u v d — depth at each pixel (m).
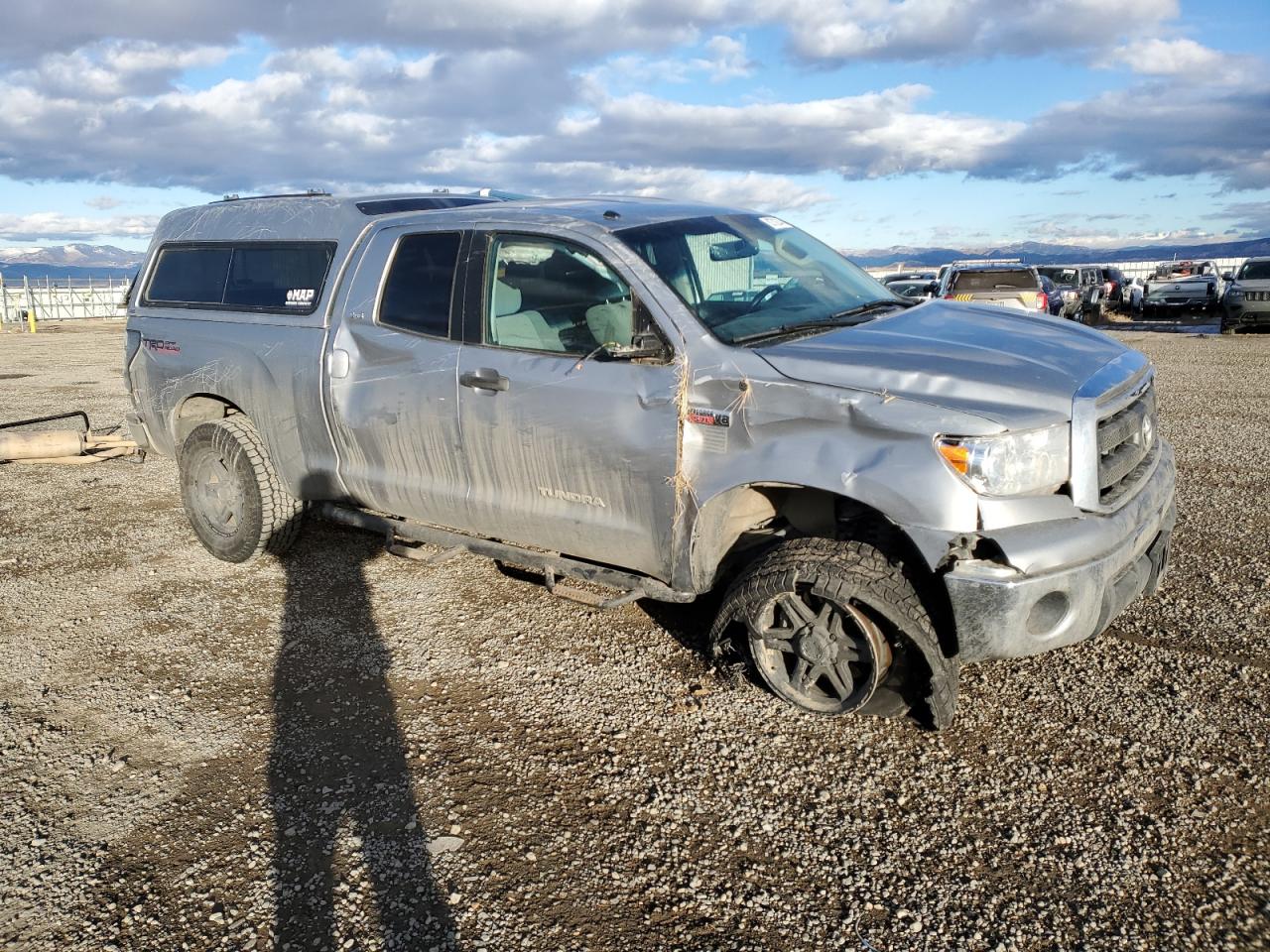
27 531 6.52
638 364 3.73
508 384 4.05
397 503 4.75
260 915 2.70
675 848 2.94
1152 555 3.78
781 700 3.80
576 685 4.02
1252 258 22.42
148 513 6.93
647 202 4.60
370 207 4.95
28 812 3.23
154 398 5.79
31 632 4.74
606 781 3.30
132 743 3.66
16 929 2.67
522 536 4.30
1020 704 3.72
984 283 16.86
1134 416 3.55
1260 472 7.36
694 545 3.67
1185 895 2.64
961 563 3.13
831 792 3.20
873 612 3.34
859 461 3.23
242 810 3.20
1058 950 2.46
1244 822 2.94
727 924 2.61
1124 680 3.87
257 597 5.14
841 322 3.92
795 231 4.89
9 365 18.97
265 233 5.26
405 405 4.46
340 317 4.75
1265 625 4.33
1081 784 3.18
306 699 3.97
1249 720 3.53
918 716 3.56
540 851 2.94
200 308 5.51
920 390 3.22
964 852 2.87
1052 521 3.14
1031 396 3.17
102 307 48.16
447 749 3.56
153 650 4.49
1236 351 17.58
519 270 4.15
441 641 4.50
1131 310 31.59
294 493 5.30
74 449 7.81
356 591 5.19
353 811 3.18
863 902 2.67
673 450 3.62
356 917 2.68
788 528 3.89
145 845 3.04
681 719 3.71
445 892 2.77
